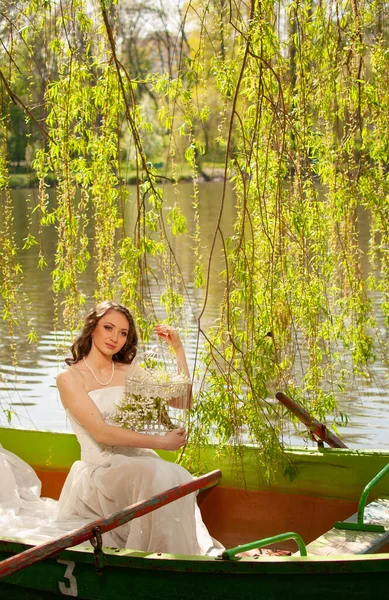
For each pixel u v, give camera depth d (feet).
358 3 16.16
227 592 10.93
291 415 16.33
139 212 15.52
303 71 16.01
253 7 14.46
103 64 15.70
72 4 15.53
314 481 14.70
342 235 16.79
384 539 12.28
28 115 16.02
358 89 15.97
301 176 16.07
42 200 16.29
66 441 15.90
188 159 15.88
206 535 13.62
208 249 48.75
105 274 16.46
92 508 13.48
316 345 17.02
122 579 11.30
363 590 10.60
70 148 16.15
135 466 12.99
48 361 26.37
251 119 15.47
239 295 14.87
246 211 14.80
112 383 14.20
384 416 20.80
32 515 14.30
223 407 14.88
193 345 26.71
